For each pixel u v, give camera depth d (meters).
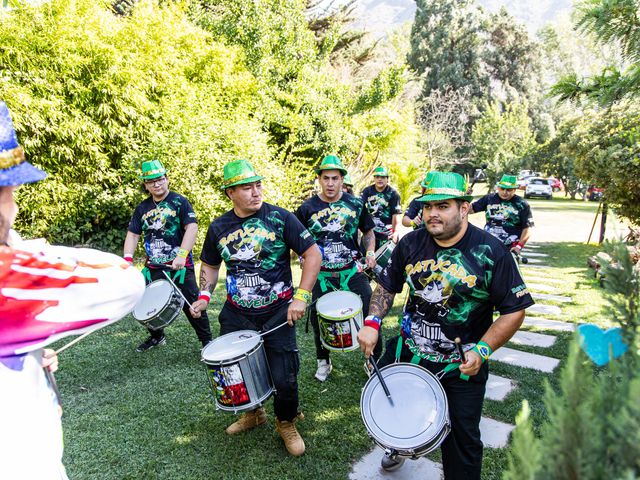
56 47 7.26
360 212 4.01
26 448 1.20
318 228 3.93
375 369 2.25
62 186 7.44
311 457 2.85
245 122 9.44
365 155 15.41
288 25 13.31
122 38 8.49
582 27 2.76
